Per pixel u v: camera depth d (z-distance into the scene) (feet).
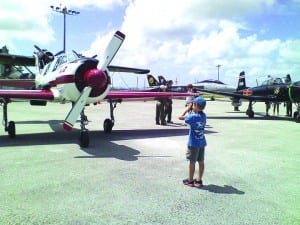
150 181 18.97
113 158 24.58
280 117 62.49
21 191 16.85
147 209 14.79
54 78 31.12
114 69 49.98
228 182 19.10
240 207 15.20
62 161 23.41
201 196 16.60
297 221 13.71
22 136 34.37
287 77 60.18
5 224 12.94
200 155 18.19
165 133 37.81
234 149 28.99
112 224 13.20
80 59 29.12
